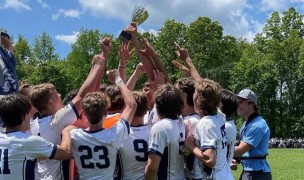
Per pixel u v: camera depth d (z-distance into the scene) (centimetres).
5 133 475
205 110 534
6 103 470
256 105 708
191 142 533
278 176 1778
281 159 2891
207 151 509
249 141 687
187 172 547
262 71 7000
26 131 499
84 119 554
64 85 7062
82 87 525
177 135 518
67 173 513
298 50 7119
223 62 6750
